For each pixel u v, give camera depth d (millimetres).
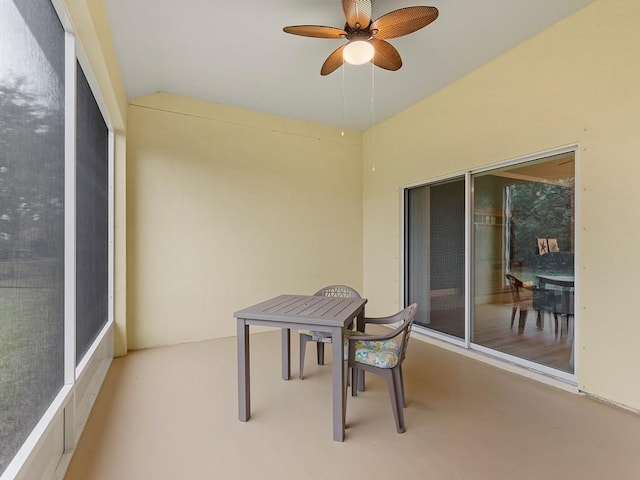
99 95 2434
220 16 2307
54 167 1574
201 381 2617
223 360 3094
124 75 2934
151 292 3449
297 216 4285
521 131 2695
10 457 1136
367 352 1992
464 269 3297
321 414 2105
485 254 3109
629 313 2084
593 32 2230
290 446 1767
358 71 3105
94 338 2488
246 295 3953
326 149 4504
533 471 1556
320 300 2594
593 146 2246
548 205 2576
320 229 4453
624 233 2104
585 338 2312
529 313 2723
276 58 2865
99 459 1659
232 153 3859
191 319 3645
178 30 2449
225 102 3750
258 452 1717
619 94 2113
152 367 2908
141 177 3387
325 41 2627
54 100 1573
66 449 1691
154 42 2578
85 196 2201
